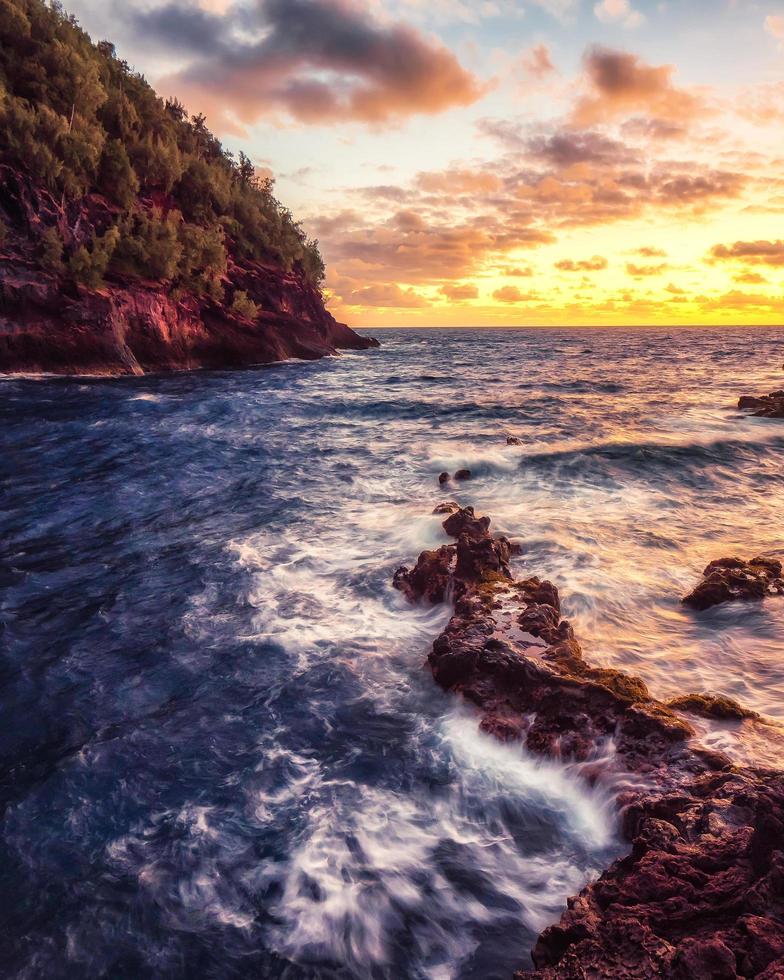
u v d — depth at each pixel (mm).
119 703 6980
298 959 4082
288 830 5125
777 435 22359
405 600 9547
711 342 153125
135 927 4301
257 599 9594
